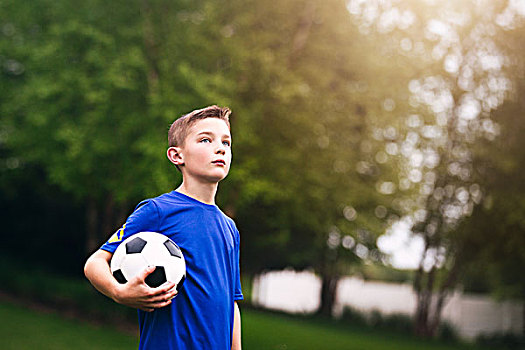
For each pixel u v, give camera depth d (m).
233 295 2.31
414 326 22.19
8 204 22.41
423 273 22.02
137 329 14.07
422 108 14.71
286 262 31.36
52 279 17.52
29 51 12.70
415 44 14.01
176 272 2.06
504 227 17.97
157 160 10.66
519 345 20.92
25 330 11.91
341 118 13.13
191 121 2.25
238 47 11.80
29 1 13.04
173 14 12.26
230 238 2.31
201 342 2.08
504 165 16.91
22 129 13.38
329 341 15.27
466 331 26.70
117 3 12.05
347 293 47.53
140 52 11.52
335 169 14.15
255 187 11.42
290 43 13.14
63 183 12.50
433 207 20.50
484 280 31.48
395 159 15.59
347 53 13.07
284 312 28.02
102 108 11.44
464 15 17.06
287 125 12.79
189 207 2.20
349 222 16.64
